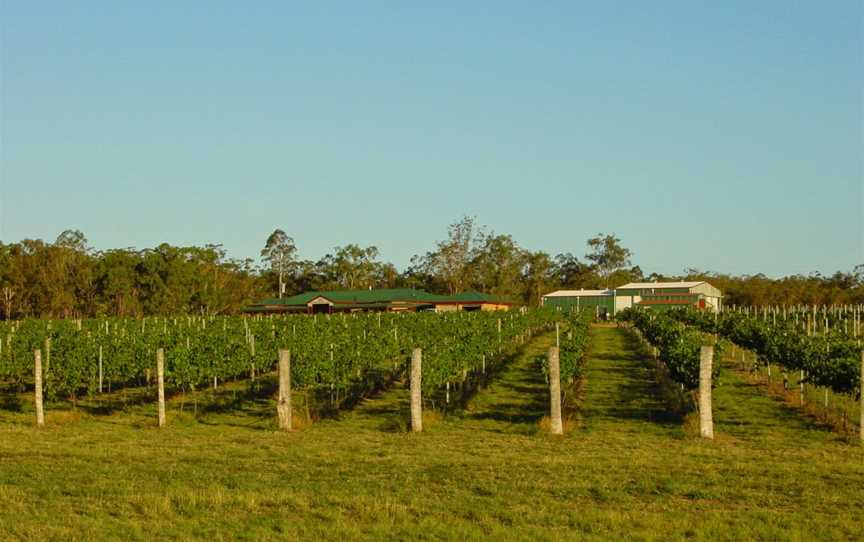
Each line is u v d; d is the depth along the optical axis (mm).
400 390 26469
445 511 10742
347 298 81375
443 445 16109
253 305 86688
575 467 13547
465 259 116312
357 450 15531
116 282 78125
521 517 10438
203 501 11125
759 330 32062
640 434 17703
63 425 19562
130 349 25359
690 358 20531
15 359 25797
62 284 75062
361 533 9797
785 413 20438
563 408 21594
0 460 14406
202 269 87938
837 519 10305
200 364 23094
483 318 51938
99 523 10125
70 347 24312
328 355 24078
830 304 93812
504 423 19562
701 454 14898
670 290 91250
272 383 28172
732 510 10781
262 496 11422
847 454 14953
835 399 22484
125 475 12984
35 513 10547
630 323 67500
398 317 55156
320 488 11977
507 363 35250
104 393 26031
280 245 118625
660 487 12031
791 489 11906
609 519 10266
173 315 77375
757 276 118000
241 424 19828
